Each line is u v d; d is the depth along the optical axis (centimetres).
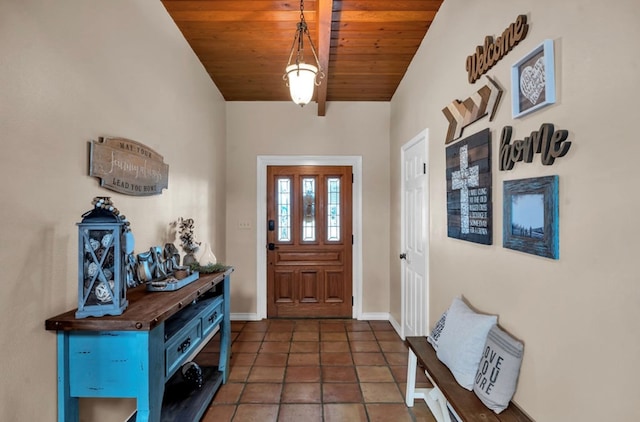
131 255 179
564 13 114
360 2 229
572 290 111
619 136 94
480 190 171
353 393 229
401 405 216
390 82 345
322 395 227
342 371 261
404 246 327
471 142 182
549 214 120
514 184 142
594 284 103
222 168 371
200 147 299
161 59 221
